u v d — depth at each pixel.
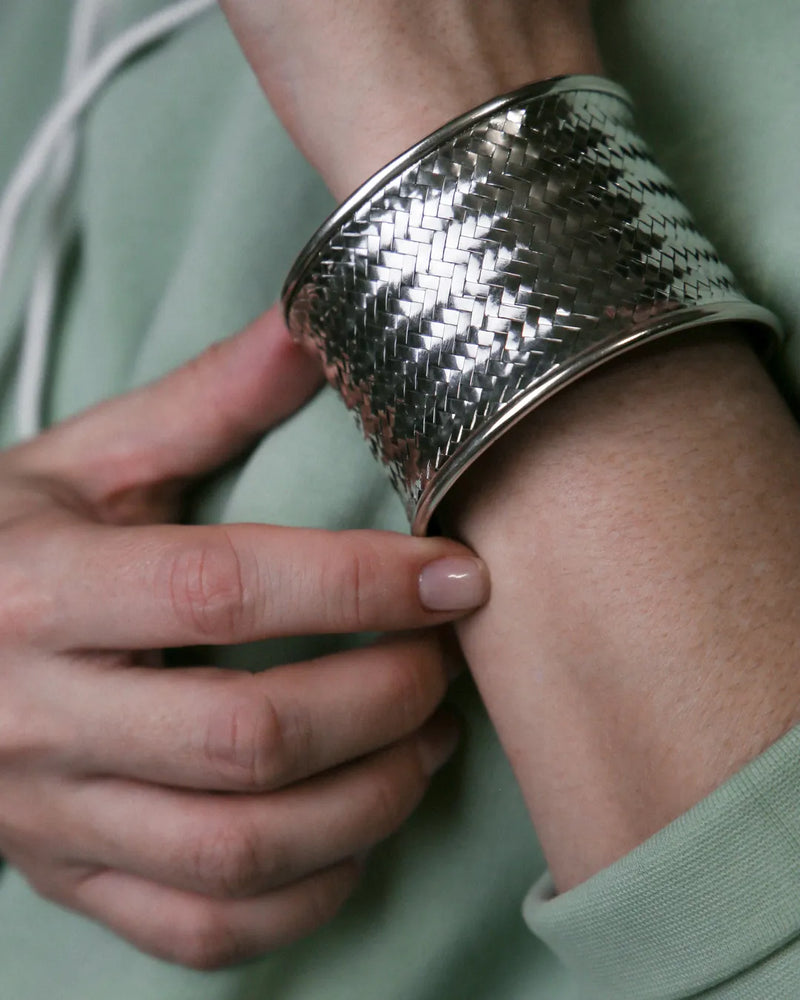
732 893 0.34
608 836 0.36
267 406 0.42
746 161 0.38
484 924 0.42
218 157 0.46
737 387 0.36
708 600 0.35
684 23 0.39
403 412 0.36
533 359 0.35
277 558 0.38
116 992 0.43
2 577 0.40
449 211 0.35
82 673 0.40
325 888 0.41
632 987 0.35
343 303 0.36
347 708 0.39
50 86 0.55
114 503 0.44
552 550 0.36
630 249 0.35
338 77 0.37
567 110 0.36
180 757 0.39
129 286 0.48
